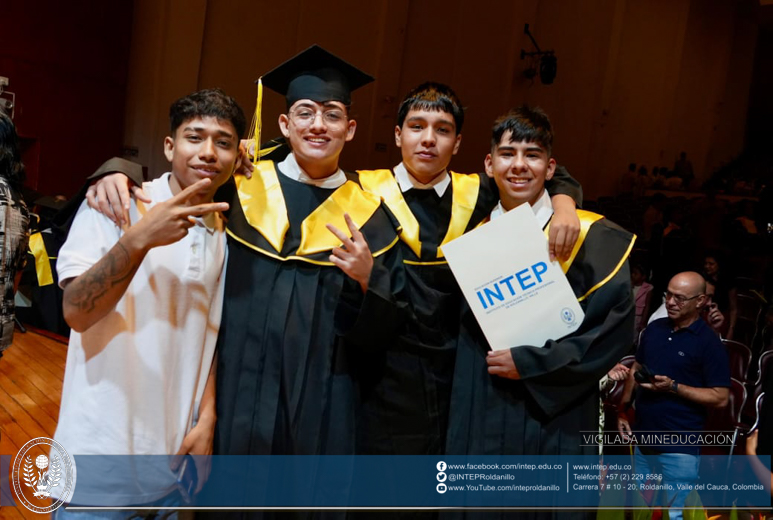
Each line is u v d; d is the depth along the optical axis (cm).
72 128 944
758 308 606
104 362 169
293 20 1128
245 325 201
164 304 176
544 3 1482
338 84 212
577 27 1554
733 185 1767
